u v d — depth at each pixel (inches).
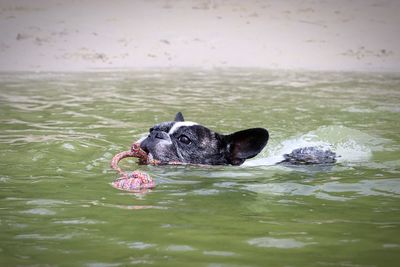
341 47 1138.7
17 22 1221.1
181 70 941.2
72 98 605.6
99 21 1285.7
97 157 338.6
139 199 243.1
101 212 220.5
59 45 1076.5
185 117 485.4
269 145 386.3
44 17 1290.6
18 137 393.1
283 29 1267.2
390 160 336.5
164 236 189.5
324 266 161.2
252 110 526.3
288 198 249.3
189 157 337.4
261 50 1119.6
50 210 222.8
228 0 1579.7
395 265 161.9
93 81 775.7
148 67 974.4
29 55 995.3
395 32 1239.5
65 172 297.6
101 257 168.7
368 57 1067.3
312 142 383.9
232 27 1280.8
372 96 623.8
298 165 328.2
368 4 1499.8
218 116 492.1
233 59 1060.5
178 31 1235.2
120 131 422.9
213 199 246.1
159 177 293.9
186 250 174.9
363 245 180.4
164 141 336.2
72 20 1277.1
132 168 316.8
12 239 186.1
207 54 1091.3
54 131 419.5
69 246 179.0
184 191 261.4
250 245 180.2
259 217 215.5
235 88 708.7
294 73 904.3
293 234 192.5
